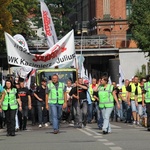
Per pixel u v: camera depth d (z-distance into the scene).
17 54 30.92
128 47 76.56
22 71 44.41
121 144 18.36
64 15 100.31
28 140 20.61
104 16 94.06
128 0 94.94
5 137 22.41
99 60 82.50
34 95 30.14
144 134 22.70
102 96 23.16
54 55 31.38
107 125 23.12
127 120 33.22
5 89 23.06
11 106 23.02
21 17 74.00
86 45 75.75
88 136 21.86
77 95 28.42
